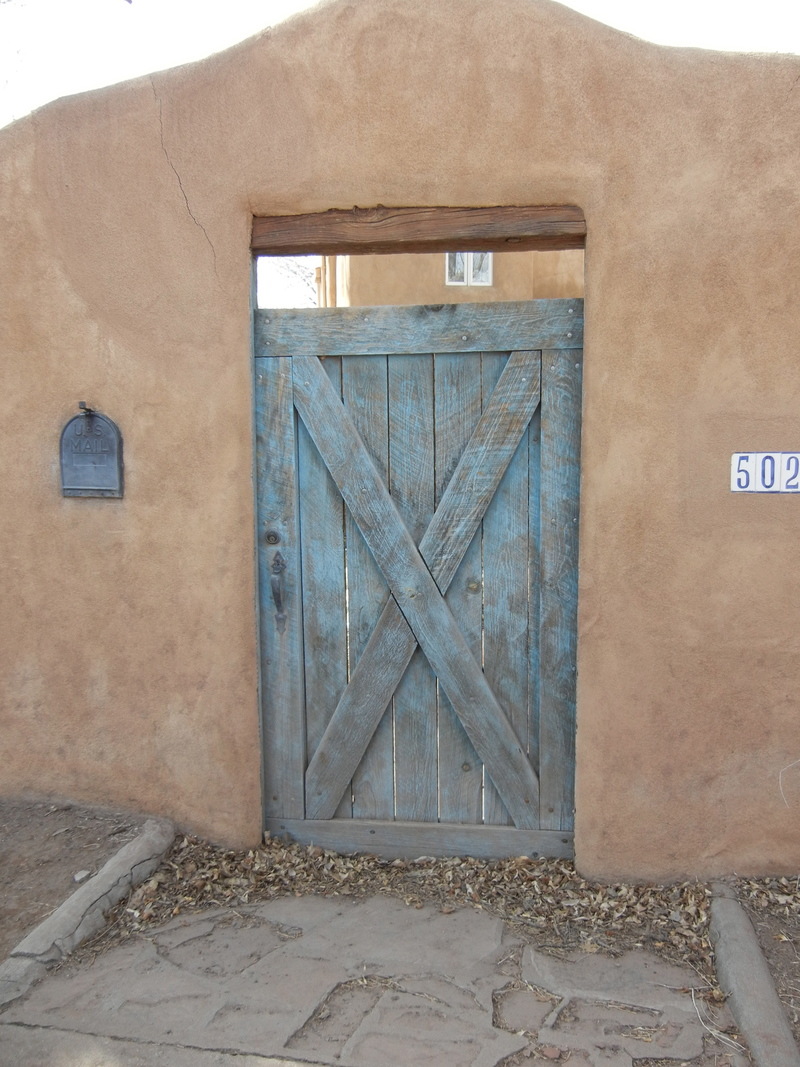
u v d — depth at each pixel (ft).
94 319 11.56
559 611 11.56
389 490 11.91
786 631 10.69
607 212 10.52
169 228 11.30
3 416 11.87
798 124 10.17
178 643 11.82
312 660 12.23
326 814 12.29
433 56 10.64
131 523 11.76
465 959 9.78
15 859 11.18
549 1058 8.23
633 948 10.01
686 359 10.53
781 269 10.32
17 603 12.10
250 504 11.59
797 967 9.43
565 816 11.84
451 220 10.93
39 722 12.24
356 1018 8.78
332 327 11.66
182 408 11.51
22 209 11.53
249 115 11.02
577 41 10.37
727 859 11.03
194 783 11.99
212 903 10.95
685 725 10.91
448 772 12.15
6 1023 8.68
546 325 11.27
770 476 10.55
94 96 11.22
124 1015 8.80
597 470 10.76
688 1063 8.18
